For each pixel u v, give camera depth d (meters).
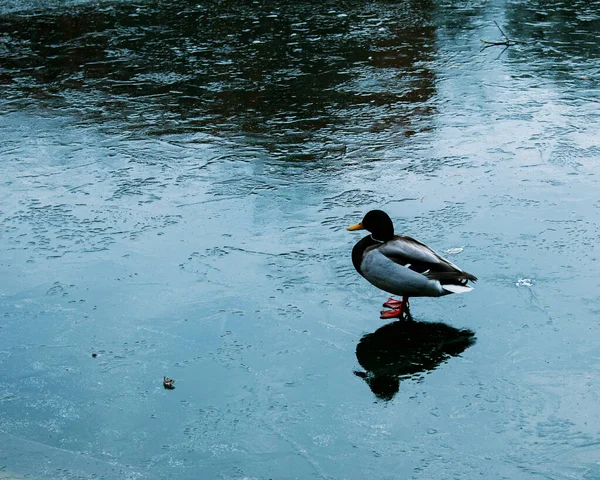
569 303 5.27
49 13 9.52
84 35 8.73
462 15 9.28
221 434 4.74
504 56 7.88
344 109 7.06
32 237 5.79
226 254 5.64
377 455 4.64
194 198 6.10
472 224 5.81
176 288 5.42
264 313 5.27
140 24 9.09
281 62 7.83
